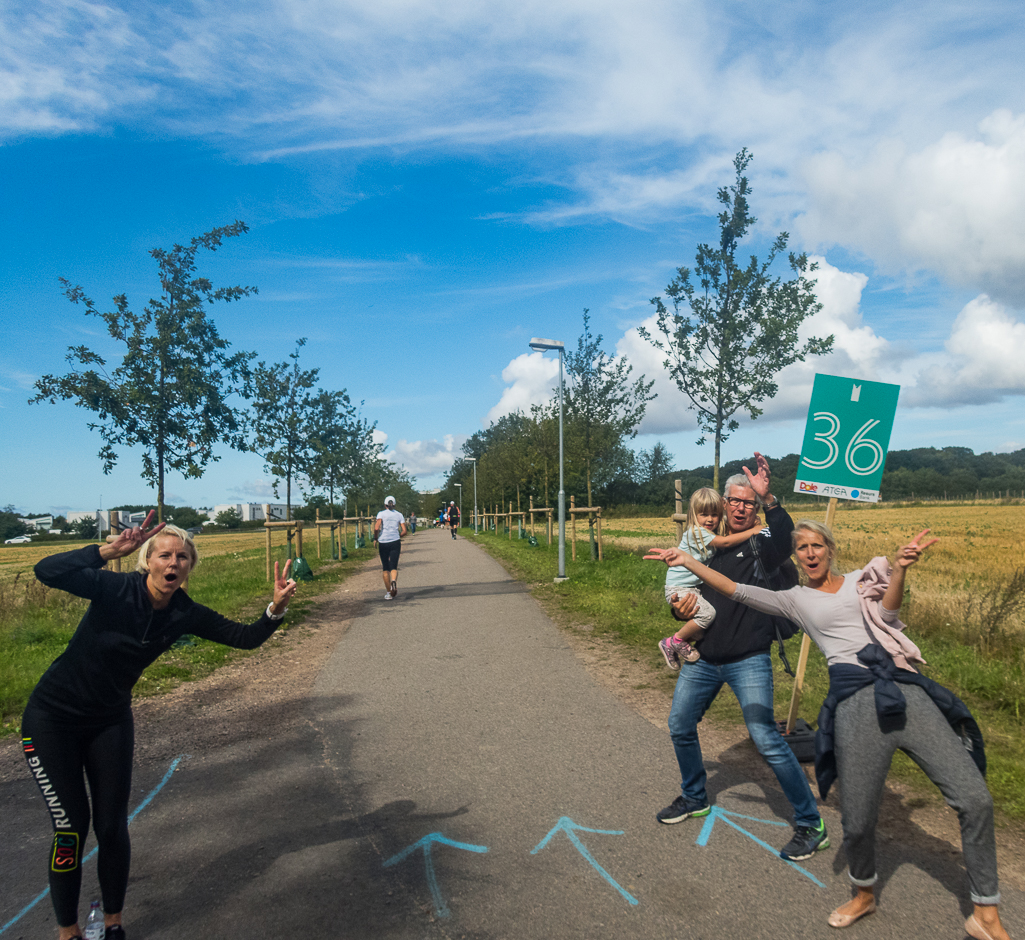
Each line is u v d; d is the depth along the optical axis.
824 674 6.71
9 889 3.35
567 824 3.84
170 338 9.70
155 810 4.18
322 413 21.64
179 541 2.95
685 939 2.78
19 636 9.16
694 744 3.85
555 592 13.09
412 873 3.36
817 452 4.69
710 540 3.90
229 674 7.57
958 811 2.68
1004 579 11.95
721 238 11.73
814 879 3.21
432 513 96.00
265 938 2.85
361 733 5.54
